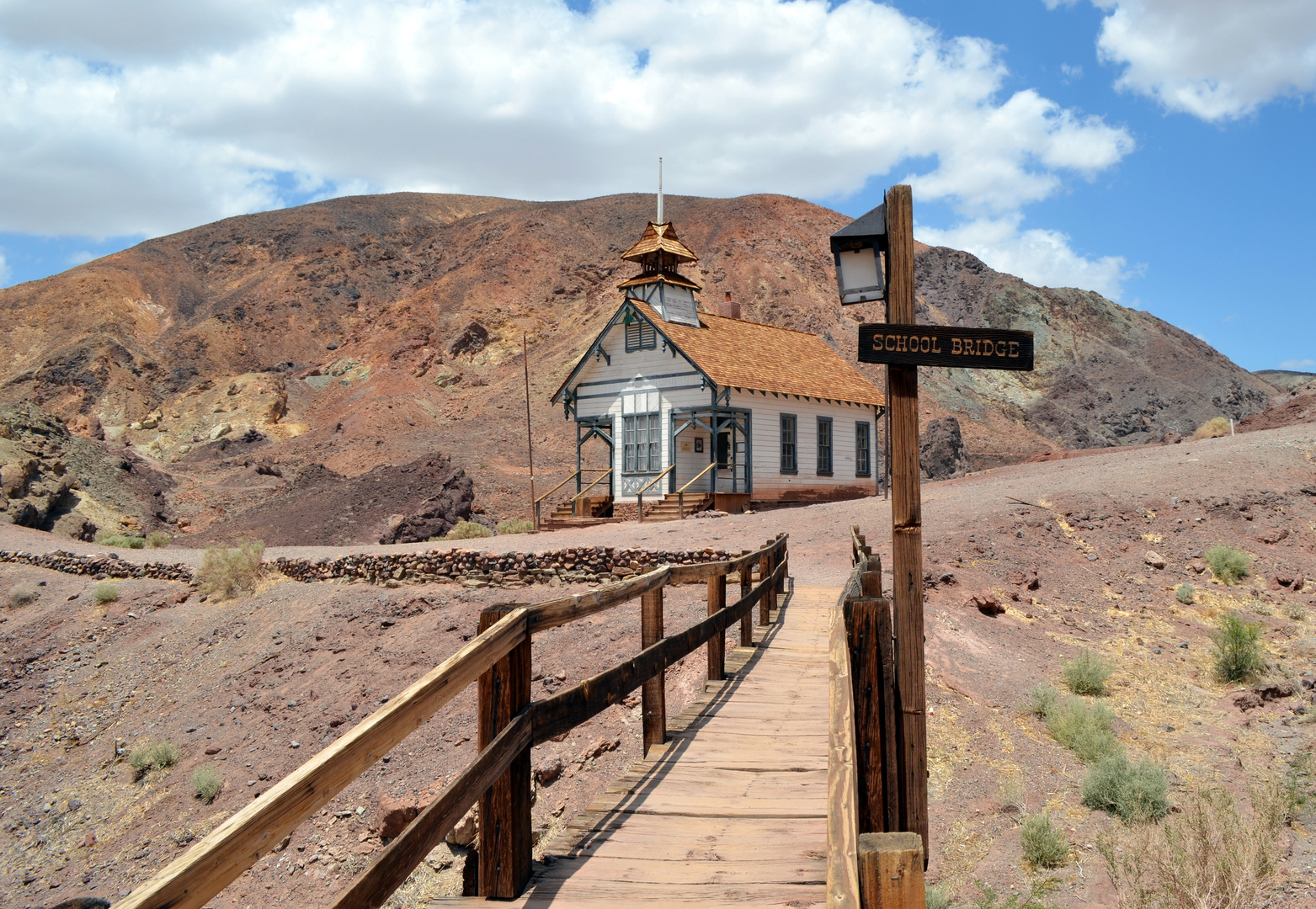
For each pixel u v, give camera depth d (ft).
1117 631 46.52
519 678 13.50
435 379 334.65
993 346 18.75
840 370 122.42
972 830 28.07
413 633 55.11
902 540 18.86
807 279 426.92
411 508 130.11
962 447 208.03
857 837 8.02
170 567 79.77
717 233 481.87
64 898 38.75
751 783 18.85
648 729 21.62
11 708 59.82
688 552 57.06
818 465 109.09
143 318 458.09
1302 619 48.42
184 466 248.32
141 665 62.75
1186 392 388.98
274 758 45.32
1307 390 114.83
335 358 377.71
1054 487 70.18
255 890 33.68
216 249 546.67
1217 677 41.01
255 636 62.28
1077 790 30.04
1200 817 25.31
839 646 12.88
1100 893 23.89
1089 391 389.19
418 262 512.22
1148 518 61.93
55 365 350.23
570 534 86.02
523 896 13.29
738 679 28.63
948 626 42.60
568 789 33.06
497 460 238.27
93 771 49.85
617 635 45.68
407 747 39.58
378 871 8.82
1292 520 62.03
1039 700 36.17
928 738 33.09
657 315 100.89
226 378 341.82
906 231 19.02
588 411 109.60
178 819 42.93
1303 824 26.96
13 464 151.02
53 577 86.43
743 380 97.30
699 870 14.26
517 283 426.92
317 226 573.74
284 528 129.90
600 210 552.00
